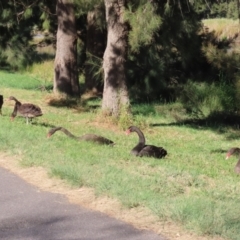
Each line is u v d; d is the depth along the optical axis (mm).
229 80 33875
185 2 29266
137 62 36125
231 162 19812
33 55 57906
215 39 35906
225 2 25219
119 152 18562
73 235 10492
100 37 37875
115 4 26672
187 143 24656
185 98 33531
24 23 50344
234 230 10461
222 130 29188
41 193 13172
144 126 27594
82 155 17000
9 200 12641
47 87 43125
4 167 15539
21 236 10438
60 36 34688
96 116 28094
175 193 13008
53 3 41188
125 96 27391
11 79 47156
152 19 24172
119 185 13227
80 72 43688
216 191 13430
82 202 12469
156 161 17359
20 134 19812
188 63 36031
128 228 10852
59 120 26953
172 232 10625
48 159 16078
